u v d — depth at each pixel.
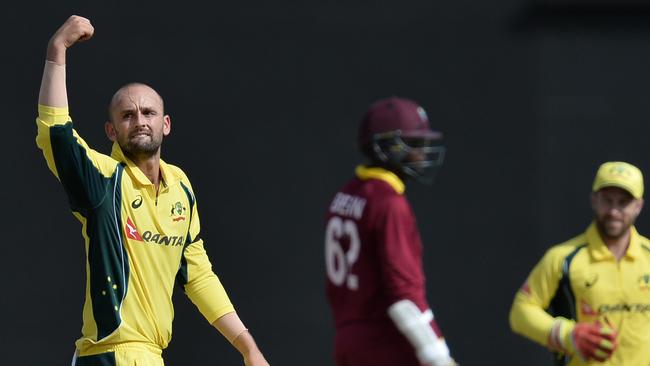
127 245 18.95
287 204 27.72
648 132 28.38
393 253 15.68
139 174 19.09
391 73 28.02
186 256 20.17
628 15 28.45
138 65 27.50
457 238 28.03
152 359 19.19
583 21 28.39
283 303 27.59
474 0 28.23
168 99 27.53
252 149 27.69
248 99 27.75
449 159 28.06
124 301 18.92
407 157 16.45
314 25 27.97
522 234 28.05
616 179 19.20
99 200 18.70
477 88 28.14
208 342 27.39
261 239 27.62
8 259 26.94
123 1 27.52
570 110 28.25
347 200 16.41
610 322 19.22
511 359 27.88
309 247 27.69
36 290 26.98
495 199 28.09
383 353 15.97
